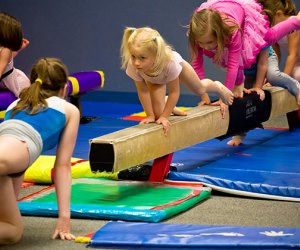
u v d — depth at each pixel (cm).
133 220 564
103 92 1380
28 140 498
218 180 668
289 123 994
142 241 494
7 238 498
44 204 591
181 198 619
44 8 1406
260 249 482
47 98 525
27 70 1430
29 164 502
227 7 772
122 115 1176
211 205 629
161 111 683
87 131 996
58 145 521
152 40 621
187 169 737
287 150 844
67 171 520
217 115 752
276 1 914
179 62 660
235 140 879
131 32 637
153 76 648
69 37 1402
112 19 1373
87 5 1382
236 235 509
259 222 577
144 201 607
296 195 642
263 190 650
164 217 571
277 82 897
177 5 1331
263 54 844
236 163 760
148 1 1346
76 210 575
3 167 481
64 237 518
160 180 678
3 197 491
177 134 683
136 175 697
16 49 844
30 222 570
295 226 566
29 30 1421
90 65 1397
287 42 964
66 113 521
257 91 845
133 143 618
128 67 672
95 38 1386
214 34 714
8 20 827
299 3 1273
